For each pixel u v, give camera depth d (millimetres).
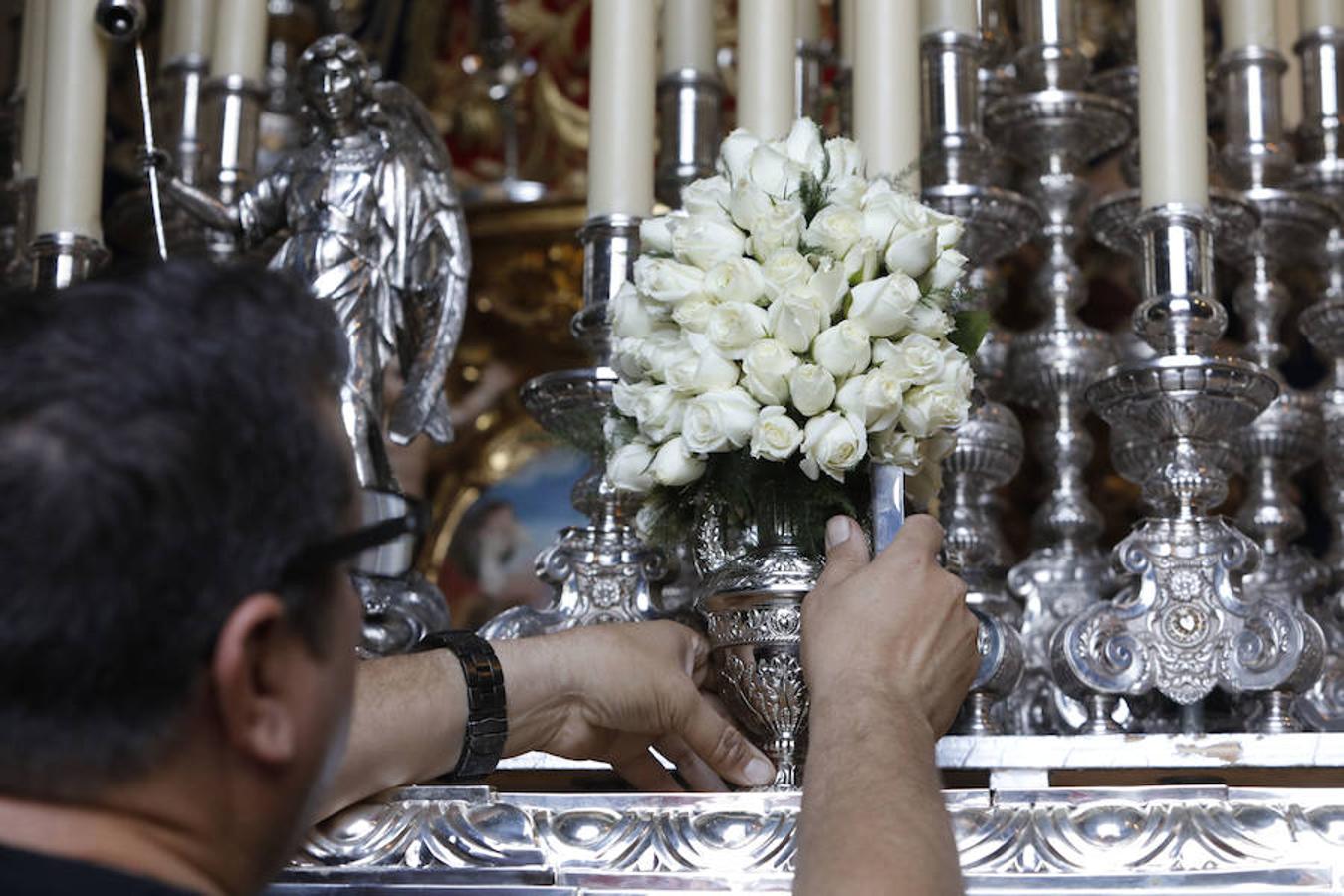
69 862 1000
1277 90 2783
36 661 1003
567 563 2248
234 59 2787
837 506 1842
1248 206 2549
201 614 1032
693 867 1623
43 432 1000
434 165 2381
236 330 1079
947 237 1869
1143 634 2070
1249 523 2600
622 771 1941
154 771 1054
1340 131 2887
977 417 2514
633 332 1889
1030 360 2662
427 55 5309
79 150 2420
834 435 1753
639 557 2232
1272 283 2773
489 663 1813
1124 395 2146
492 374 4840
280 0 5105
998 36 2953
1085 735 1904
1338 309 2686
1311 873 1549
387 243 2299
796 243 1833
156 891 999
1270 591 2547
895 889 1310
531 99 5262
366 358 2246
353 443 2195
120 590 1006
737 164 1931
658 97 3141
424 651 1837
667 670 1880
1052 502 2621
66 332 1036
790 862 1618
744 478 1836
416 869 1644
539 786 2145
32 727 1014
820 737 1512
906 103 2322
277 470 1069
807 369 1750
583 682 1857
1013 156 2840
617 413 1978
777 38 2402
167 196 2338
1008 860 1585
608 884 1624
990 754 1857
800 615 1762
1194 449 2154
